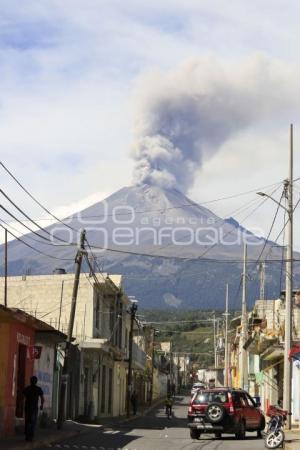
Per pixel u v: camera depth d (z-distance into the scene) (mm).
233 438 29125
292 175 32156
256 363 58562
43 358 31984
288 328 31031
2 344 24875
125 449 22609
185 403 89188
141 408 70250
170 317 177125
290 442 24078
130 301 60781
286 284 31547
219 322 117438
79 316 45031
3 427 24422
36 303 46719
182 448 23422
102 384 49906
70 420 37688
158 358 117500
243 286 55062
